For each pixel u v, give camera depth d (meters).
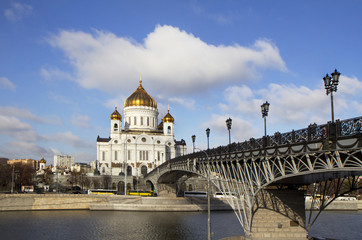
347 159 31.88
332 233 69.12
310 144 35.25
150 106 199.12
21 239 65.06
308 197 116.75
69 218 91.56
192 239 63.88
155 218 91.75
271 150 41.97
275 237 48.84
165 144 192.38
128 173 183.38
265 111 45.12
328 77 33.25
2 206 107.88
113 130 187.38
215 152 59.03
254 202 49.41
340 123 31.64
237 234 67.56
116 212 106.31
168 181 126.94
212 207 112.81
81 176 164.12
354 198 125.25
